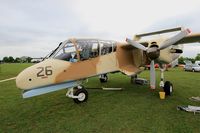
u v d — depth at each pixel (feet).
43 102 22.62
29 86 17.98
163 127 14.05
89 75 22.29
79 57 21.42
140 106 19.94
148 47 25.30
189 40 25.89
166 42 23.32
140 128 13.93
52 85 19.81
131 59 28.07
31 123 15.49
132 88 31.53
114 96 25.11
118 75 55.06
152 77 25.07
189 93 26.76
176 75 56.49
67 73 20.30
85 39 22.70
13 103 22.30
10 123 15.58
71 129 13.98
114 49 25.55
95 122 15.33
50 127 14.49
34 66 18.60
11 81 43.19
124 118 16.17
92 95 25.93
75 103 21.62
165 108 19.11
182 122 15.06
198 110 17.52
